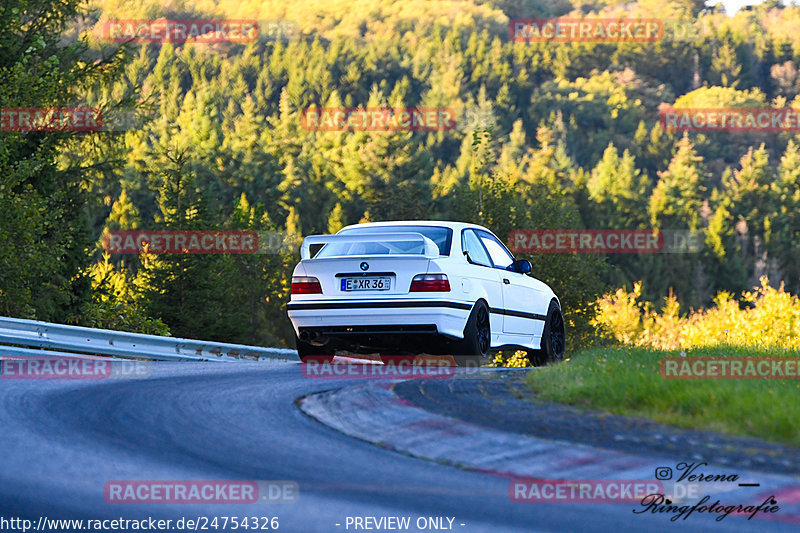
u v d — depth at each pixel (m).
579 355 34.34
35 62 106.19
